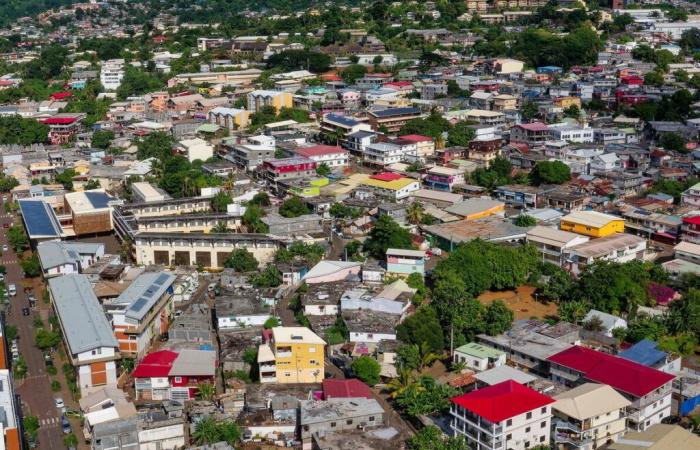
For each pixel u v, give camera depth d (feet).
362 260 636.07
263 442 400.47
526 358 458.91
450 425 398.01
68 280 555.28
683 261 611.06
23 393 455.22
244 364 469.57
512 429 372.99
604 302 538.88
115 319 484.74
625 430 399.24
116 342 456.04
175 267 649.20
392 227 647.56
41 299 595.47
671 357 455.63
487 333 494.18
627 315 529.86
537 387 413.39
